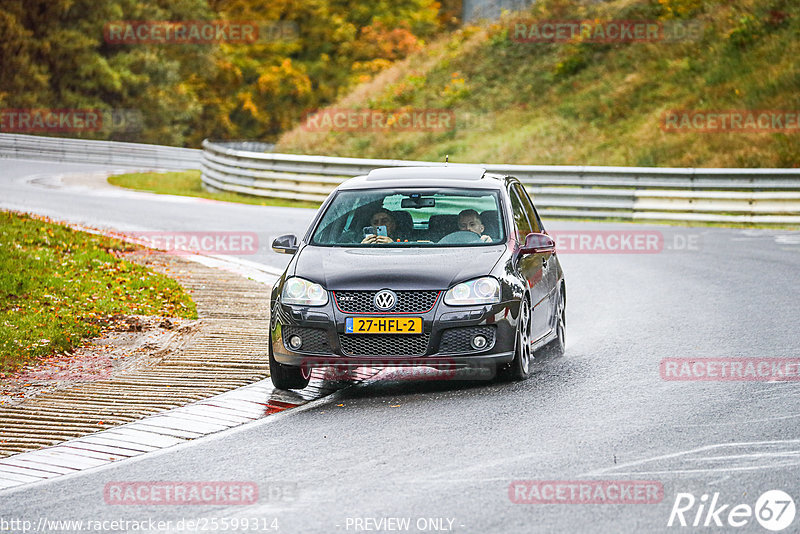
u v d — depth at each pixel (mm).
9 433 27281
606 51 139375
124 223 76000
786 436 24453
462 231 32656
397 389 31234
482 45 156375
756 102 110625
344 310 29859
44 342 37250
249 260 59281
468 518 19469
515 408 28125
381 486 21688
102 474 23547
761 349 35188
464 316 29625
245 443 25688
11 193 99688
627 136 114125
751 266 57156
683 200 83562
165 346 37875
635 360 34156
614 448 23969
